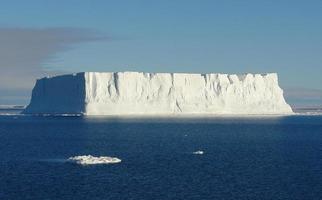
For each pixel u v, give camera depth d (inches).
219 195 4852.4
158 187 5206.7
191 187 5206.7
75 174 5920.3
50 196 4798.2
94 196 4803.2
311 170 6304.1
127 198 4731.8
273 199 4709.6
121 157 7603.4
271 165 6752.0
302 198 4749.0
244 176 5861.2
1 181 5487.2
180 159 7381.9
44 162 6943.9
